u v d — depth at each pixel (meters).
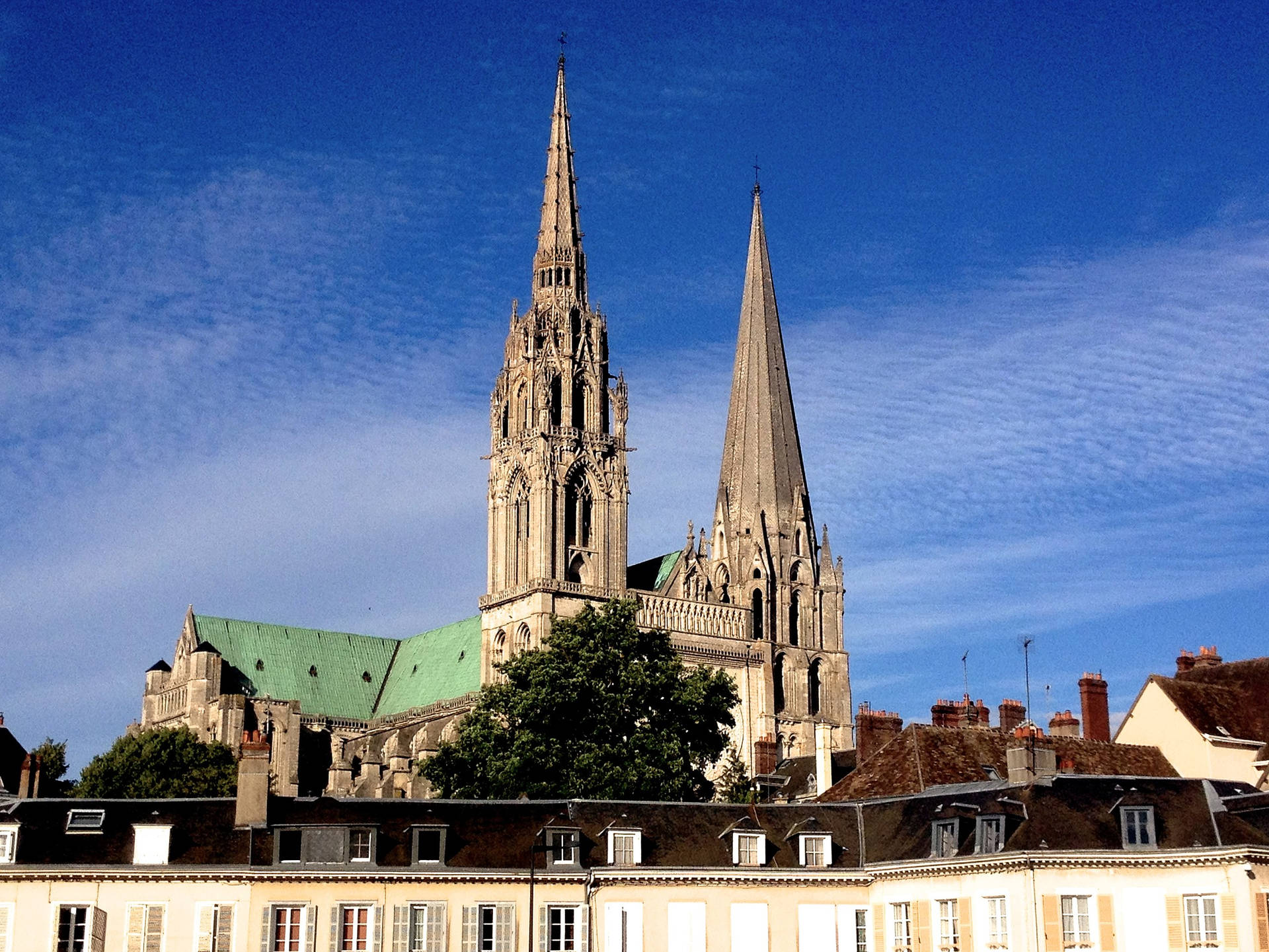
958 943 105.75
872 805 114.62
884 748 140.75
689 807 112.94
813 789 168.25
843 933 109.75
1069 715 149.25
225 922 103.88
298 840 106.25
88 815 106.69
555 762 143.38
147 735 197.25
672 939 107.69
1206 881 102.06
